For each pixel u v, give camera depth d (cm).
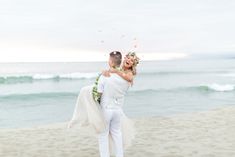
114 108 525
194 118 1097
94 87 519
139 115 1709
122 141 562
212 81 4484
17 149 725
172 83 4184
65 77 4622
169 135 844
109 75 520
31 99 2539
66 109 2000
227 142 759
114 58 523
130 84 531
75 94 2844
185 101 2330
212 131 884
